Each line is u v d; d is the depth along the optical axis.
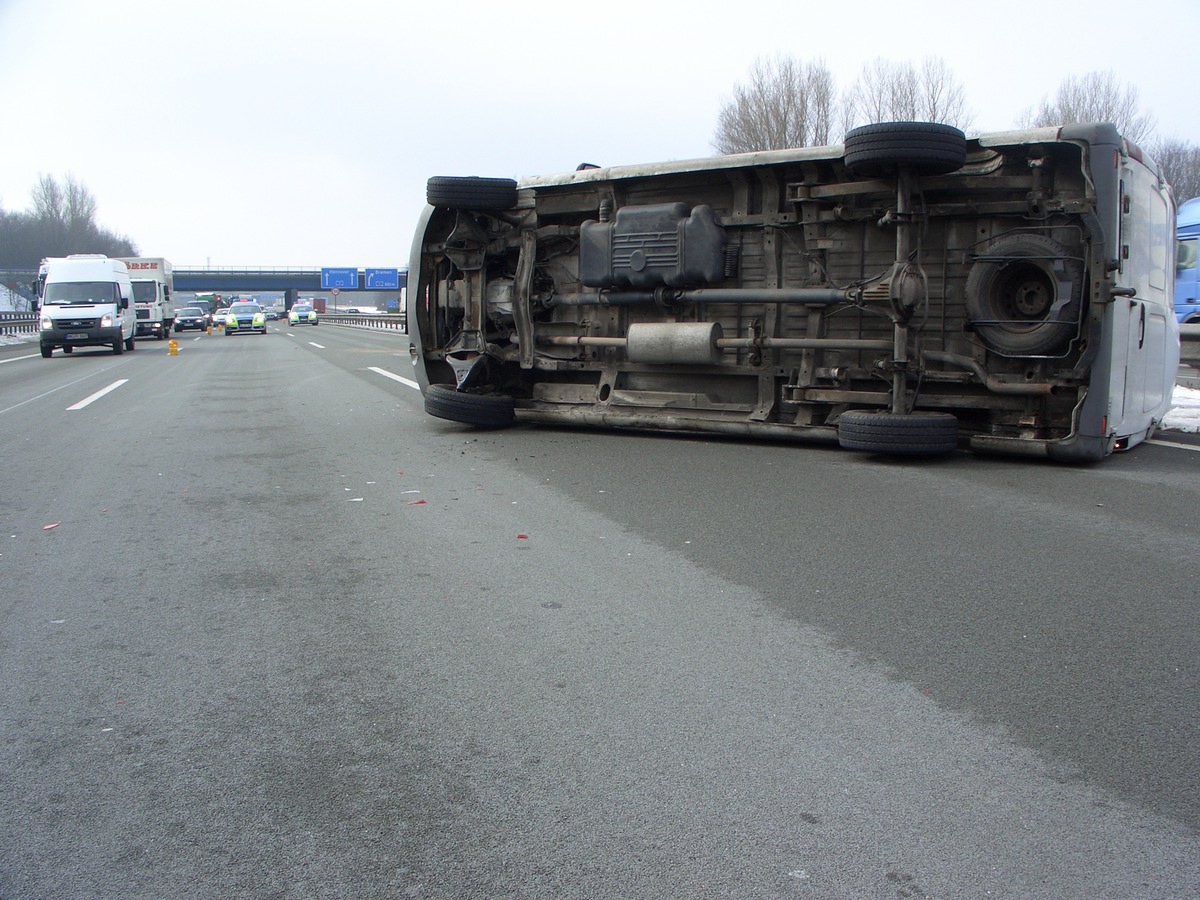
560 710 3.54
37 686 3.87
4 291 85.69
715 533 6.01
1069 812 2.79
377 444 10.05
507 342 11.60
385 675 3.90
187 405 14.30
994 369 8.44
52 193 97.62
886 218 8.27
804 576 5.09
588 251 10.16
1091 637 4.14
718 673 3.84
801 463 8.49
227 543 6.02
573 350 10.93
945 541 5.74
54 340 30.34
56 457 9.50
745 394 9.87
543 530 6.18
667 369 10.23
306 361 25.67
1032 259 8.03
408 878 2.56
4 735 3.45
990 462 8.46
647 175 9.79
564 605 4.70
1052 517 6.32
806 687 3.69
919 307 8.48
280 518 6.68
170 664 4.07
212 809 2.92
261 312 57.31
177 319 66.75
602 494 7.25
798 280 9.37
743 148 44.16
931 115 39.62
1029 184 8.08
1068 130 7.78
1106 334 7.84
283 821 2.85
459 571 5.32
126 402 14.98
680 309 10.01
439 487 7.66
